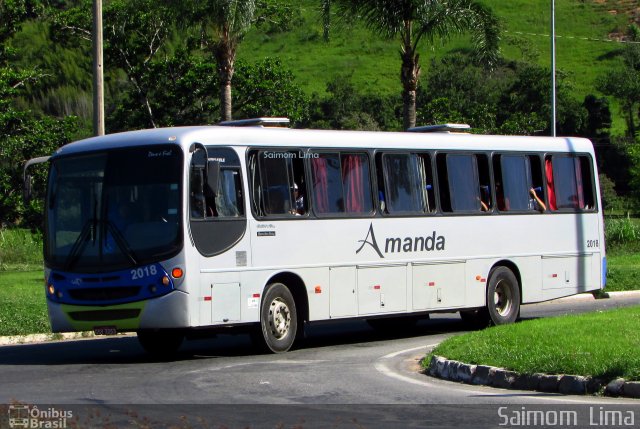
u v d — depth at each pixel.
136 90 49.44
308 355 16.06
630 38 124.00
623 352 11.91
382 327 20.62
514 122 65.19
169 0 33.16
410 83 30.95
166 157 15.22
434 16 30.20
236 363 14.91
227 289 15.48
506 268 20.25
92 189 15.61
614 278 30.36
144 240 15.05
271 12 49.69
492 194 20.16
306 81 110.75
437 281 18.94
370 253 17.80
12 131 39.56
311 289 16.84
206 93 48.44
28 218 39.53
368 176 18.02
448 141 19.53
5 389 12.34
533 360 12.13
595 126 88.88
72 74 66.31
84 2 49.59
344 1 30.44
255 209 16.08
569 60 118.75
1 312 21.06
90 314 15.34
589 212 22.06
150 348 16.92
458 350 13.57
